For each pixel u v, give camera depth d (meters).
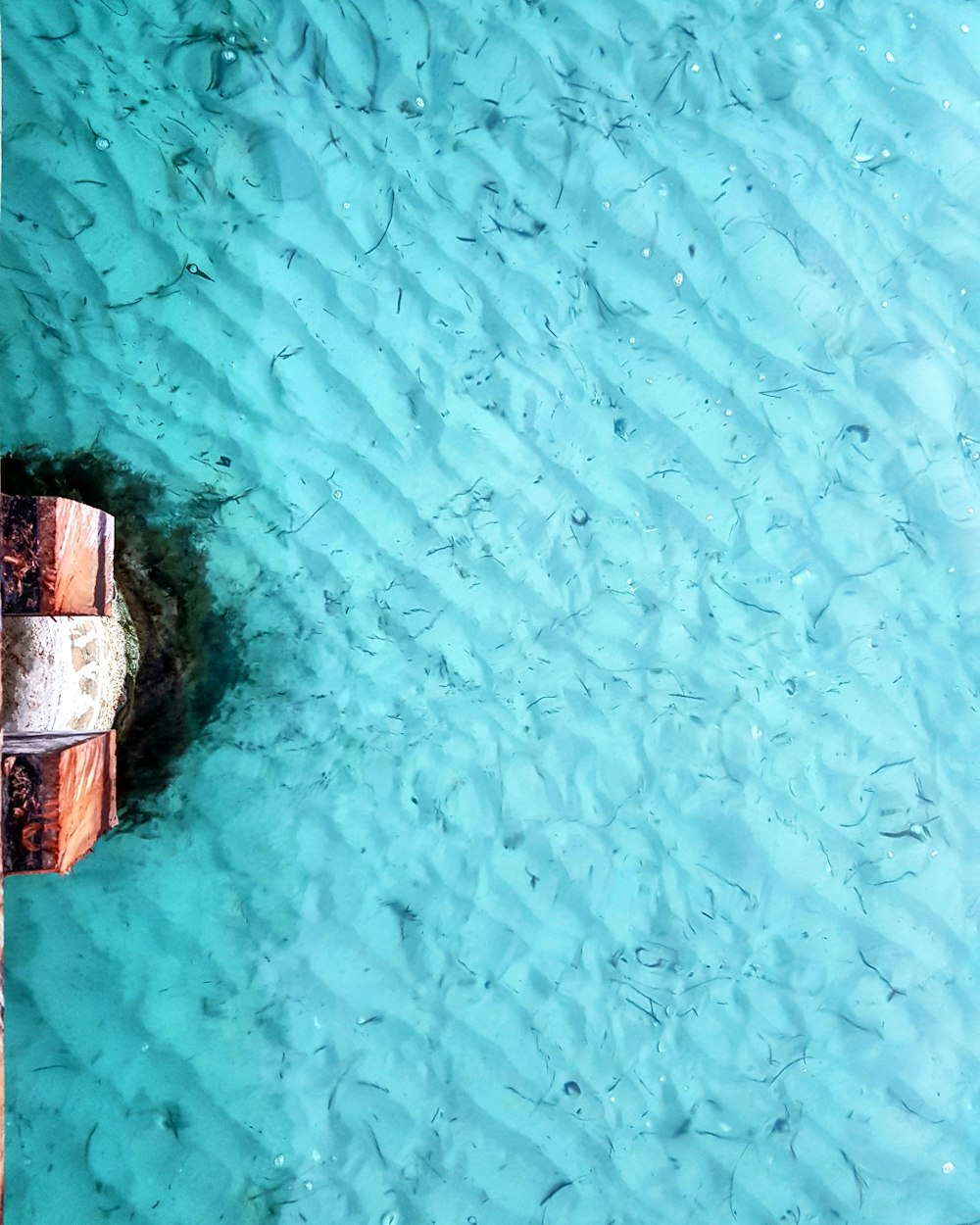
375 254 3.45
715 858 3.59
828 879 3.62
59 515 2.15
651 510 3.59
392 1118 3.38
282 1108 3.33
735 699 3.61
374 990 3.40
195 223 3.37
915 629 3.63
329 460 3.46
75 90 3.29
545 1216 3.40
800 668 3.63
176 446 3.38
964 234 3.62
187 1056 3.29
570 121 3.49
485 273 3.49
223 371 3.40
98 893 3.29
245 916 3.36
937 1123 3.58
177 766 3.35
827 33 3.55
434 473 3.50
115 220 3.33
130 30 3.32
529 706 3.53
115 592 3.08
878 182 3.60
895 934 3.62
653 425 3.58
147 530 3.36
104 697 2.52
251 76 3.37
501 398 3.51
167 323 3.37
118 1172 3.23
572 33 3.47
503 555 3.53
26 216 3.28
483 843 3.49
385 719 3.47
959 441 3.64
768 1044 3.55
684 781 3.59
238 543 3.42
